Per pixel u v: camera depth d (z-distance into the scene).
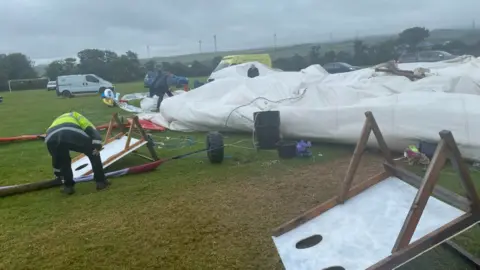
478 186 5.19
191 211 4.86
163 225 4.52
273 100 8.88
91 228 4.55
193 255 3.83
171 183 5.99
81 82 29.61
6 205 5.44
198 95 10.46
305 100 8.27
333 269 2.74
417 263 3.46
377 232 2.94
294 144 7.04
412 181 3.21
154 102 15.48
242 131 9.18
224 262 3.67
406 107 6.65
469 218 2.59
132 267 3.69
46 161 8.03
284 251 3.10
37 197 5.71
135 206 5.14
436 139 6.31
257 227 4.33
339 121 7.40
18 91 49.69
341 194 3.42
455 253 3.56
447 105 6.39
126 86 40.75
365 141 3.42
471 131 6.09
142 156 7.66
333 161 6.70
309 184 5.60
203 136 9.49
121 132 7.91
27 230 4.61
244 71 15.34
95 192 5.78
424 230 2.68
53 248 4.13
